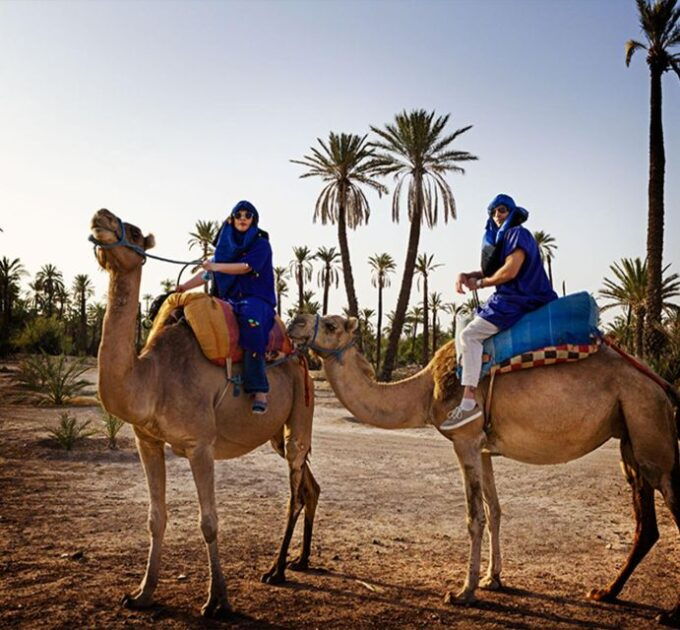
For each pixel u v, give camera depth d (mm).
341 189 35656
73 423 13383
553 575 6562
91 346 76312
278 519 8461
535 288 5918
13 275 61656
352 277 35531
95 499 9117
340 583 6125
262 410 5711
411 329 81938
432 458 13516
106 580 5910
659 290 25625
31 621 4910
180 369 5395
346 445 15016
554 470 12312
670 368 22844
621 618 5422
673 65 25531
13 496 9047
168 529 7820
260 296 6039
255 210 6152
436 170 32938
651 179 25891
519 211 6074
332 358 6223
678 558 7082
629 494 10375
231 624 5070
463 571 6621
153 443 5500
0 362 44438
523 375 5680
